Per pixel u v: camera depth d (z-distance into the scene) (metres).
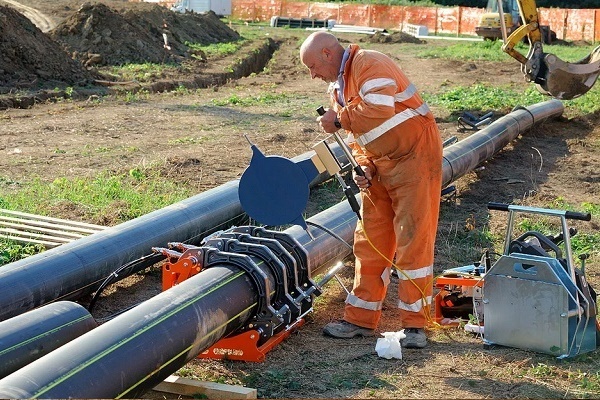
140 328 4.82
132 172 11.33
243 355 5.89
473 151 11.99
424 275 6.23
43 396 4.08
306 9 53.56
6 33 20.45
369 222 6.38
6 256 7.85
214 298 5.43
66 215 9.38
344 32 44.84
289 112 17.72
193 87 22.89
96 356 4.47
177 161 12.24
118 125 15.60
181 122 16.17
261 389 5.45
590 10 46.44
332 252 7.32
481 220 10.19
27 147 13.34
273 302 6.10
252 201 5.88
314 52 6.05
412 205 6.07
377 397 5.32
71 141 13.95
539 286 5.93
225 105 18.61
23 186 10.77
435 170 6.14
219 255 5.97
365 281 6.45
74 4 36.62
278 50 35.34
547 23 47.81
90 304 6.63
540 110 16.09
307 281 6.49
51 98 18.59
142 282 7.72
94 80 21.25
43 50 21.02
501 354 6.05
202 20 35.22
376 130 5.93
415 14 51.66
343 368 5.83
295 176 5.82
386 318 6.97
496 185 12.13
